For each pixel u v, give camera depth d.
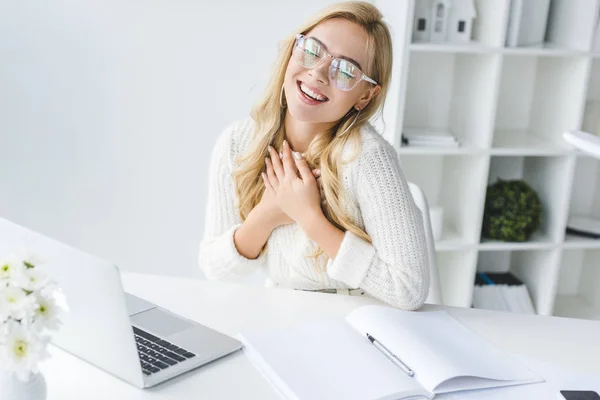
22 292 1.05
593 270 3.04
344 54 1.55
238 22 2.71
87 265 1.15
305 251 1.68
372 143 1.62
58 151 2.87
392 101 2.59
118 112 2.82
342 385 1.23
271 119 1.70
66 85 2.78
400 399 1.22
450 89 2.82
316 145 1.66
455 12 2.58
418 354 1.31
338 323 1.46
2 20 2.69
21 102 2.80
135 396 1.20
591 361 1.38
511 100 2.88
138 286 1.61
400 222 1.57
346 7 1.57
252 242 1.72
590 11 2.54
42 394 1.11
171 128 2.85
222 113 2.83
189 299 1.56
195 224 3.00
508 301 2.91
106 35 2.71
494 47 2.50
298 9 2.71
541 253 2.89
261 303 1.55
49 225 2.97
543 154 2.65
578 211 3.03
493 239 2.81
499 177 3.02
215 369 1.29
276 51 2.76
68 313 1.24
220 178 1.80
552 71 2.76
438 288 1.90
